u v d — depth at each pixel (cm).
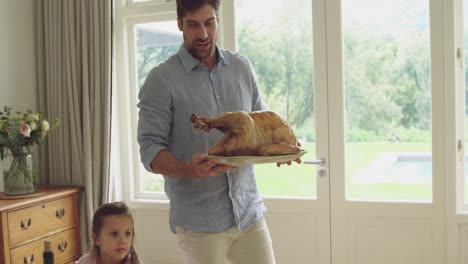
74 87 336
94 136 336
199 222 186
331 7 299
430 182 293
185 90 183
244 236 194
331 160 307
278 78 318
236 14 322
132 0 349
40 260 293
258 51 321
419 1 289
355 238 307
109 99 333
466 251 287
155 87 181
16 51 336
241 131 154
